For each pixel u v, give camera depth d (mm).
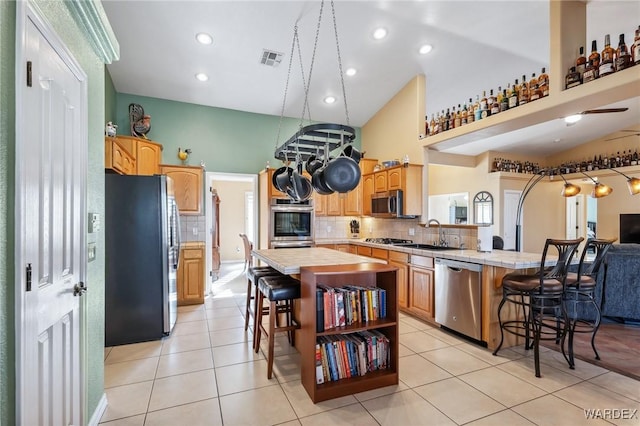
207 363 2494
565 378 2232
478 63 3969
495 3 2891
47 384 1221
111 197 2904
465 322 2926
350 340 2168
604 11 2797
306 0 2834
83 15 1519
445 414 1835
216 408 1897
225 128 4926
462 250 3459
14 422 1009
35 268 1123
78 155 1518
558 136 6152
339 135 2527
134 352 2703
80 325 1554
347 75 4211
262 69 3928
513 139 6148
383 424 1747
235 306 4117
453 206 7578
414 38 3434
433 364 2459
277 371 2361
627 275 3275
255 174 5109
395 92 4762
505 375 2281
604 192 4176
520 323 2775
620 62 2195
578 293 2475
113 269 2889
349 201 5223
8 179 992
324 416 1821
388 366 2234
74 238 1476
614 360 2502
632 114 5160
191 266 4191
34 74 1116
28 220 1074
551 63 2646
